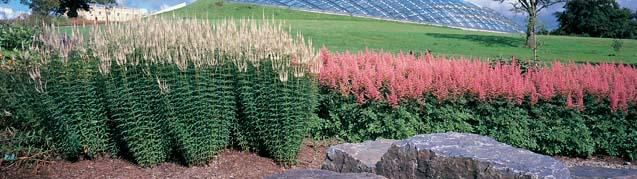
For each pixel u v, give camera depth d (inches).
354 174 194.7
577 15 2314.2
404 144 197.2
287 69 263.6
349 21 1702.8
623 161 306.8
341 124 327.0
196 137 258.5
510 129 306.5
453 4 2121.1
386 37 1077.1
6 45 542.6
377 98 308.8
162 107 249.4
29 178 239.0
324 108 330.6
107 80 248.5
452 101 312.5
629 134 305.0
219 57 264.8
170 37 259.3
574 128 305.9
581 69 370.6
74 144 252.7
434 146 187.3
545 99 307.9
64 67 247.1
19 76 266.2
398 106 307.1
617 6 2292.1
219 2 2015.3
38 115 256.2
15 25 598.2
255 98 268.8
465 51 920.9
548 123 310.8
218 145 276.1
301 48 271.4
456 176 177.2
